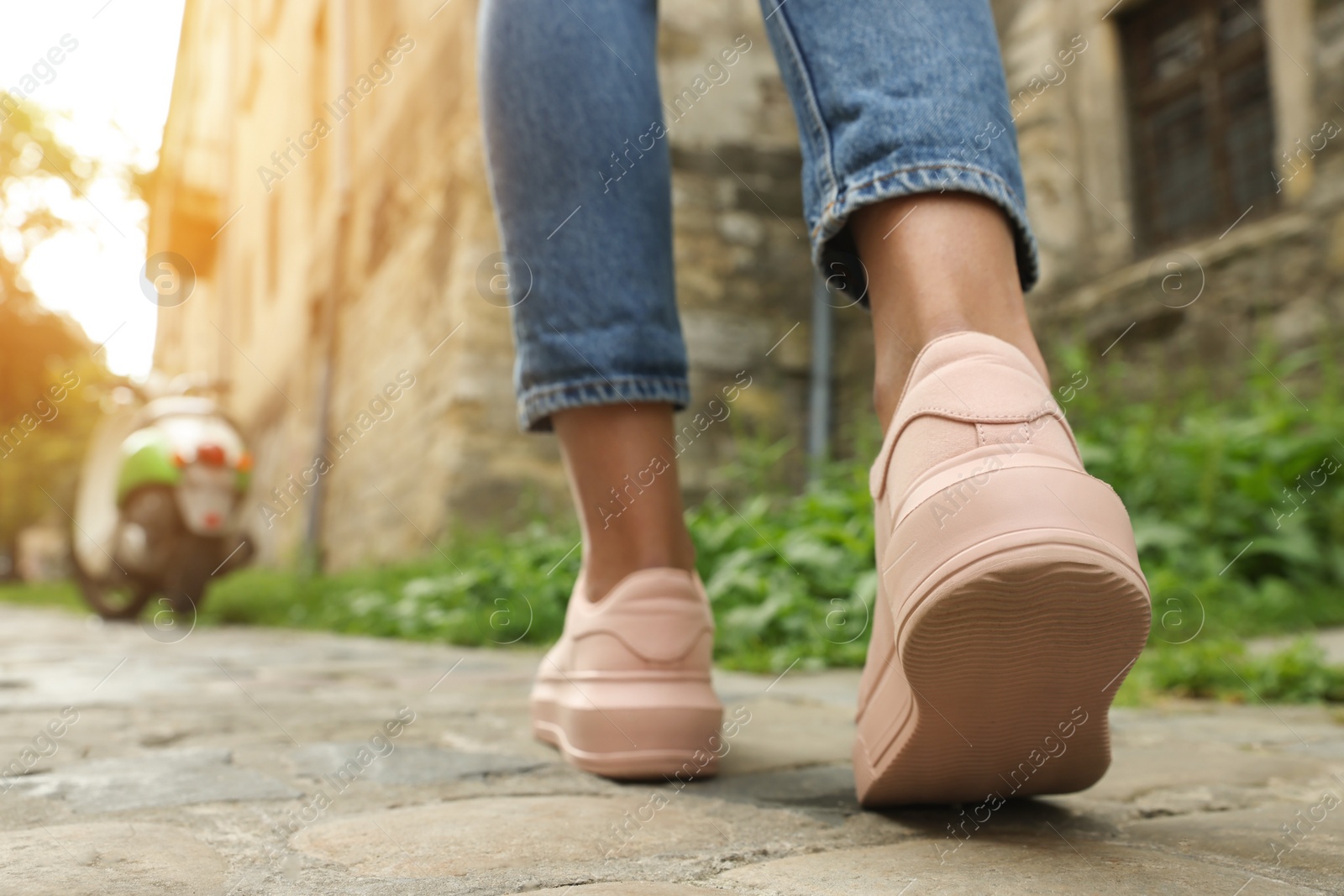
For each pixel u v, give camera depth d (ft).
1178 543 10.03
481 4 3.33
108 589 15.64
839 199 2.35
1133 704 5.39
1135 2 15.31
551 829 2.42
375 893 1.89
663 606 3.10
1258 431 10.91
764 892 1.90
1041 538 1.93
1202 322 13.87
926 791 2.52
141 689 6.20
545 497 17.08
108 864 2.08
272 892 1.90
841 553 9.29
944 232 2.29
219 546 14.08
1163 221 15.21
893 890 1.91
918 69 2.31
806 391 18.95
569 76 3.07
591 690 3.09
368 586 14.84
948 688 2.15
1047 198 16.17
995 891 1.89
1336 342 12.36
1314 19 12.98
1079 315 15.34
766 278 19.12
